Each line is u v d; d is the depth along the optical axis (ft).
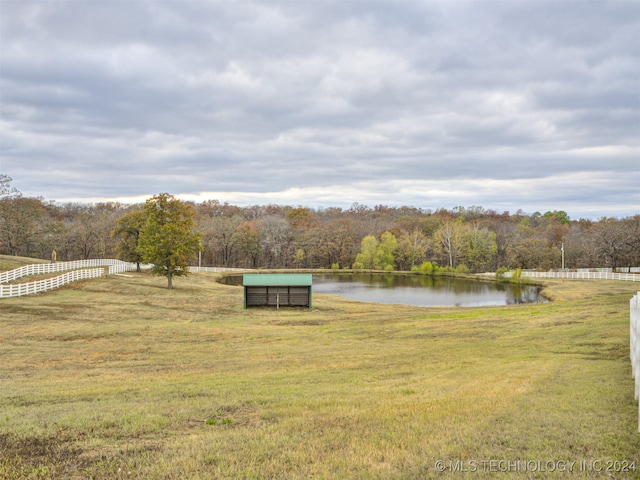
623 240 281.13
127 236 231.50
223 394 41.29
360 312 131.44
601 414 31.19
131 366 60.34
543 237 373.40
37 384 48.85
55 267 177.99
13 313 103.71
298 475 22.17
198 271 312.09
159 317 113.09
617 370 46.37
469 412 32.22
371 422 30.53
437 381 45.50
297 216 513.86
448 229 366.63
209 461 24.35
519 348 66.23
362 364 58.70
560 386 40.24
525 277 262.47
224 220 443.73
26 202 281.95
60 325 94.43
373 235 422.82
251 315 124.16
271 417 33.22
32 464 24.25
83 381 50.49
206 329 94.94
